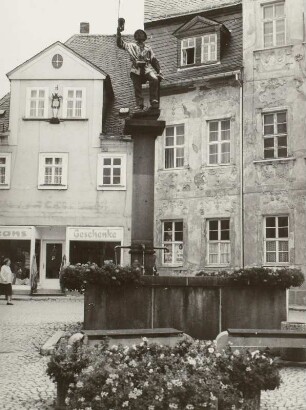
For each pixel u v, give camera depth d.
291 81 25.59
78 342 7.45
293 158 25.12
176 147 28.58
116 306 12.90
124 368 6.09
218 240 26.88
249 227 25.86
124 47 15.23
